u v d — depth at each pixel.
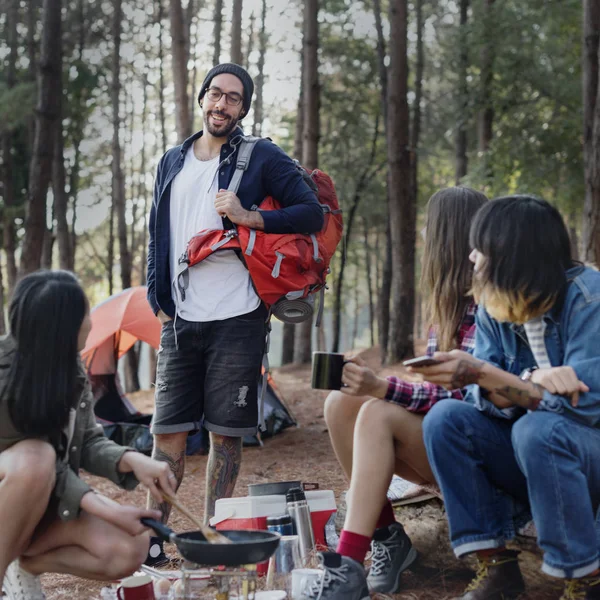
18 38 16.73
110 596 2.85
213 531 2.42
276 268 3.62
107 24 17.05
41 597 2.69
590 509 2.32
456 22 16.59
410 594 2.85
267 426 7.25
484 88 14.16
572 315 2.45
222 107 3.77
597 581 2.37
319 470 5.81
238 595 2.58
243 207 3.74
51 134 9.23
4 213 16.84
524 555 2.78
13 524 2.42
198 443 6.85
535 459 2.34
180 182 3.84
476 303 2.75
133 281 27.81
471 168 14.16
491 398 2.52
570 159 14.48
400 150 12.01
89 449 2.73
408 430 2.66
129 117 20.66
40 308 2.41
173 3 9.68
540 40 14.02
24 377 2.42
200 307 3.65
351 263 22.11
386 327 15.69
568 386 2.34
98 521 2.57
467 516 2.51
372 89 17.30
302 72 16.20
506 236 2.42
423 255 3.02
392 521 2.93
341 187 17.94
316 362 2.67
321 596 2.49
